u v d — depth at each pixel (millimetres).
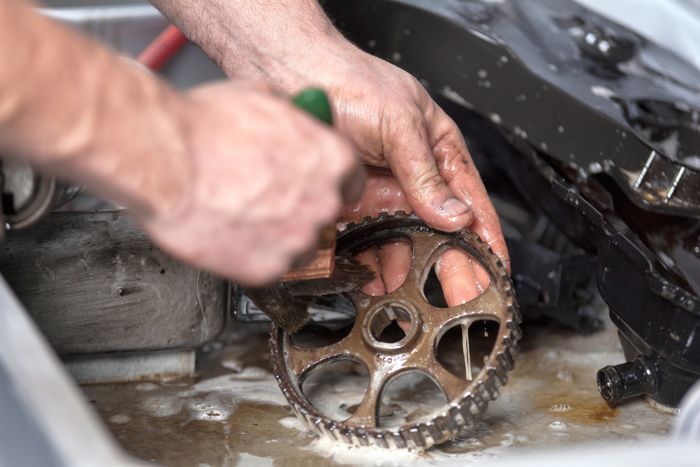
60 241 875
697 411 519
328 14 1116
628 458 437
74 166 455
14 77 413
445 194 902
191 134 472
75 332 915
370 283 921
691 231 1004
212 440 837
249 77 1046
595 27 1126
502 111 1008
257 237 505
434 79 1049
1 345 496
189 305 949
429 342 810
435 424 724
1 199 663
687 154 1002
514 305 786
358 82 944
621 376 847
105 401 931
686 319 750
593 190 1051
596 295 1117
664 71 1130
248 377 1017
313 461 785
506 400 936
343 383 984
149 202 473
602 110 944
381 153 962
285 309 836
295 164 482
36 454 444
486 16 1100
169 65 1553
